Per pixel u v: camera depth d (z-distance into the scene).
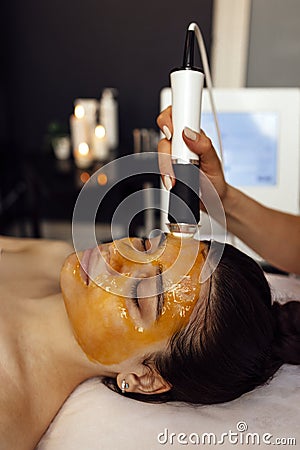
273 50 1.99
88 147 2.10
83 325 0.74
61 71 2.51
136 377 0.77
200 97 0.64
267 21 1.95
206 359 0.73
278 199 1.18
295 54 1.98
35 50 2.47
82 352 0.79
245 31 1.98
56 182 1.86
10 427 0.69
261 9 1.93
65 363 0.81
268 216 0.98
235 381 0.75
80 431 0.72
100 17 2.40
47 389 0.79
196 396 0.77
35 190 1.99
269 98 1.12
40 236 2.10
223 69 2.05
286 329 0.80
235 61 2.03
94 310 0.72
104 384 0.82
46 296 0.90
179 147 0.64
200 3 2.32
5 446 0.67
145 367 0.76
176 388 0.77
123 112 2.55
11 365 0.76
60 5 2.39
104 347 0.74
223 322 0.73
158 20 2.38
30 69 2.51
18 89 2.55
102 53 2.46
